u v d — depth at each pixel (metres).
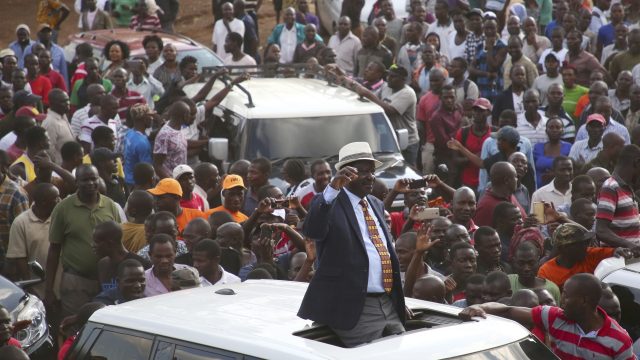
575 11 33.94
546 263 14.88
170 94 24.48
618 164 15.88
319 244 9.82
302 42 32.16
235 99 22.72
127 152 20.88
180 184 18.00
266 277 14.24
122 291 13.15
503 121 23.83
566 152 22.86
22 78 26.77
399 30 33.06
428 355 8.73
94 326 10.02
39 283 16.02
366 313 9.75
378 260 9.87
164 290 13.73
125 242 16.38
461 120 24.47
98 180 16.50
